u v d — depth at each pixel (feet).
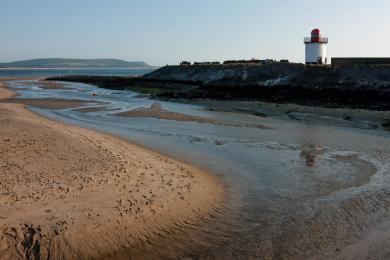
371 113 96.73
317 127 86.07
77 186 42.06
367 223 38.73
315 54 187.21
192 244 34.68
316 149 67.15
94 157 53.78
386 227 37.86
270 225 38.50
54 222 33.94
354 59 154.92
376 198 44.80
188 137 76.23
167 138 75.31
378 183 49.73
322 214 40.86
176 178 48.34
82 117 103.14
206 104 128.36
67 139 64.08
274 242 35.37
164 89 184.55
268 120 95.61
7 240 31.30
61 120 98.17
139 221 36.29
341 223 38.83
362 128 84.38
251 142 72.13
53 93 180.65
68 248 31.65
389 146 68.69
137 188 42.96
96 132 77.10
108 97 159.63
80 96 164.55
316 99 120.67
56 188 41.16
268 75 167.32
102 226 34.45
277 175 53.31
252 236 36.35
